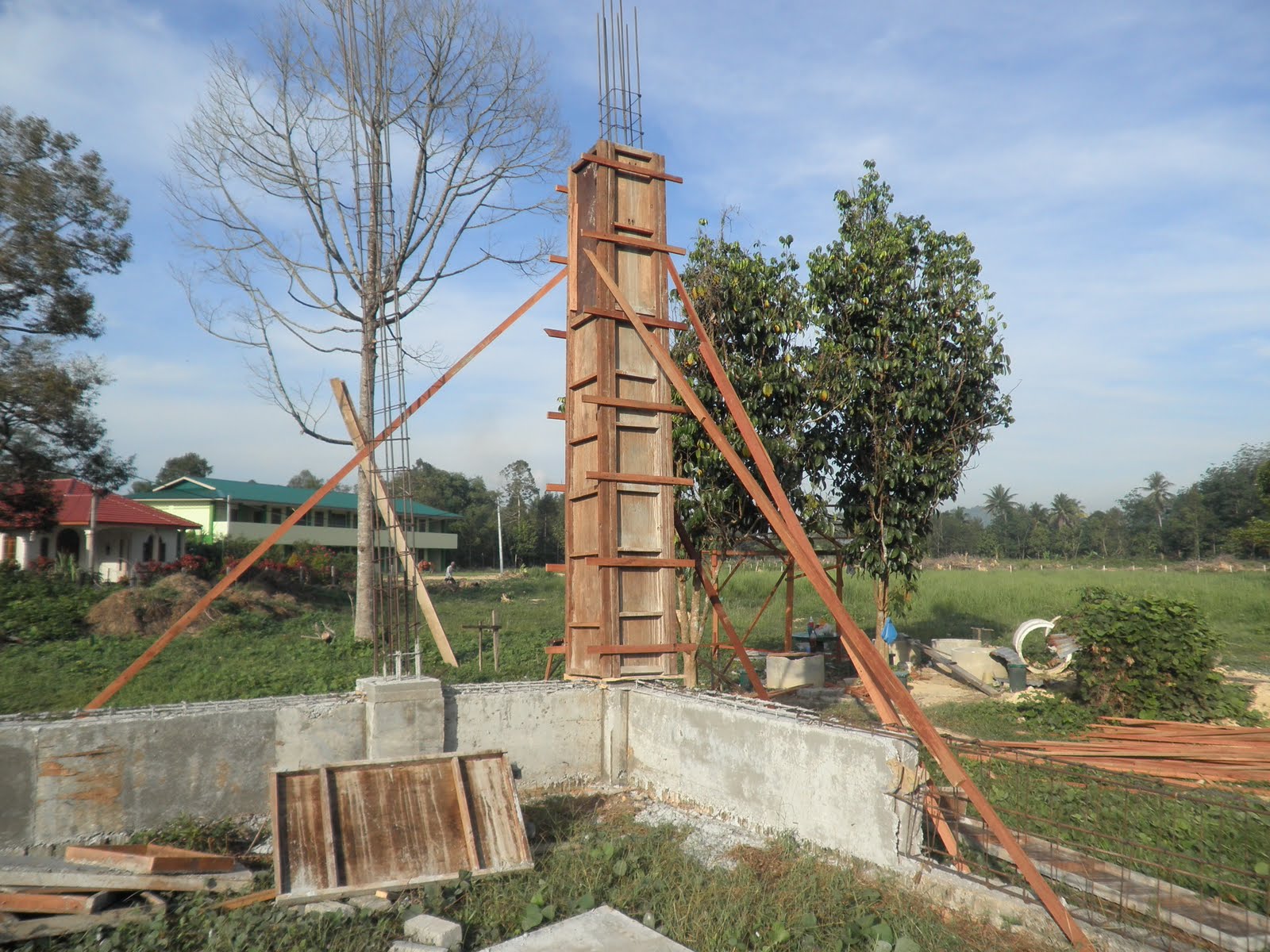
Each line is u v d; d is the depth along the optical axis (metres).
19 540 33.69
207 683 13.38
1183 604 11.77
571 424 8.95
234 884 5.36
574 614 8.76
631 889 5.42
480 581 47.62
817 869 5.78
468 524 72.69
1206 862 5.20
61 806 5.94
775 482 7.18
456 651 17.23
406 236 20.72
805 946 4.69
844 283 13.38
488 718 7.66
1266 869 5.68
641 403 8.48
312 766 5.83
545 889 5.41
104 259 24.28
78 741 6.03
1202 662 11.50
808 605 27.12
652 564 8.41
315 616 24.06
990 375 13.88
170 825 6.28
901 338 13.44
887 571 13.89
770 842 6.34
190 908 5.06
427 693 7.26
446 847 5.71
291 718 6.84
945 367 13.68
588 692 8.13
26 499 23.62
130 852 5.41
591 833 6.63
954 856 5.66
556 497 83.56
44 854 5.85
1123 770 8.59
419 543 60.62
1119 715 11.69
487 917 5.08
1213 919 4.72
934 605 26.47
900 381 13.45
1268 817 6.72
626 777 8.14
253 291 20.52
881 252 13.11
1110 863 5.74
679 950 4.41
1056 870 5.58
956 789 6.82
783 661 15.18
